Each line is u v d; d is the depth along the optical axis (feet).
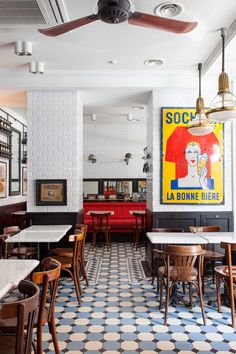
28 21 11.79
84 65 18.34
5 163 28.14
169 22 9.78
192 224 20.03
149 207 21.98
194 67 18.66
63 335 11.58
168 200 20.07
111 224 29.96
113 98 22.36
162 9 12.03
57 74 19.24
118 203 31.78
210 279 18.63
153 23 9.88
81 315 13.37
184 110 20.21
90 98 22.33
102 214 27.07
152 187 20.36
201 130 15.37
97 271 20.20
